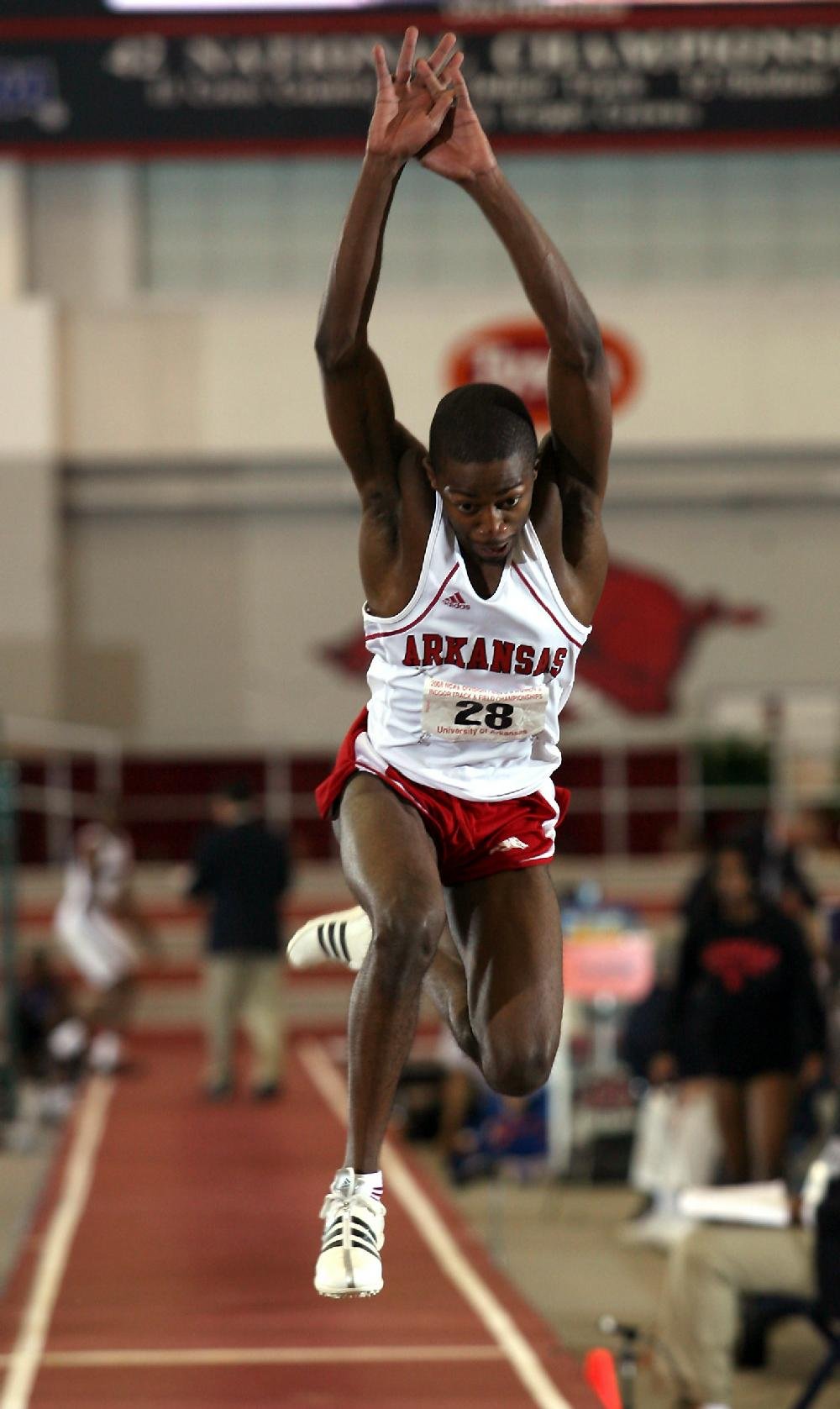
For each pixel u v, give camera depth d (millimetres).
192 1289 20344
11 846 36094
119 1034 43219
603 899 46750
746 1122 25438
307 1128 33344
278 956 37312
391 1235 23078
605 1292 24719
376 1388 15773
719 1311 18391
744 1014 25094
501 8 49969
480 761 10781
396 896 9789
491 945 10562
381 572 10172
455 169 10031
